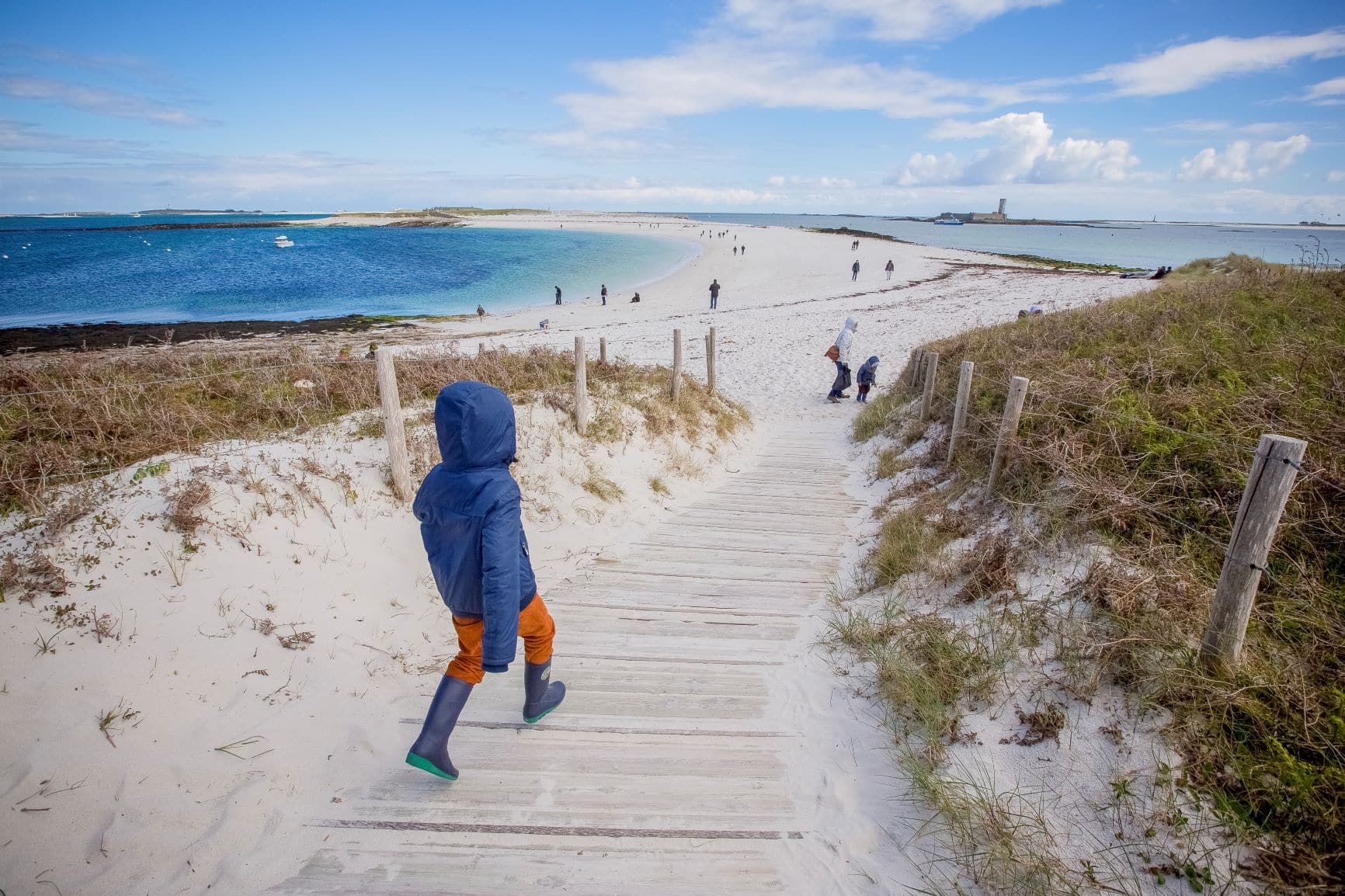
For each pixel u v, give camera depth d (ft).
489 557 8.10
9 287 139.44
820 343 65.46
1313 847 7.13
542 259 203.62
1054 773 8.90
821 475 28.40
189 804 8.41
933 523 17.54
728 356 61.36
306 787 9.09
